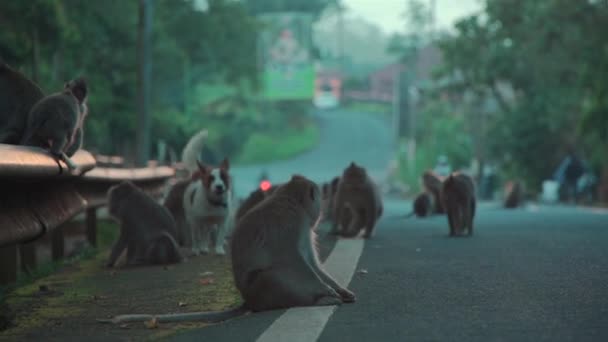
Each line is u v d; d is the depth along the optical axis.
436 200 23.52
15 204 8.85
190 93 68.69
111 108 38.50
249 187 77.81
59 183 11.33
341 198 14.88
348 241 13.98
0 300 8.19
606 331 5.98
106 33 38.75
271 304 7.23
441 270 9.66
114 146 39.97
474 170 59.53
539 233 14.85
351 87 171.88
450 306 7.18
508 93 77.00
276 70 111.88
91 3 37.75
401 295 7.85
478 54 55.75
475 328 6.20
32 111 9.69
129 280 10.16
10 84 9.95
